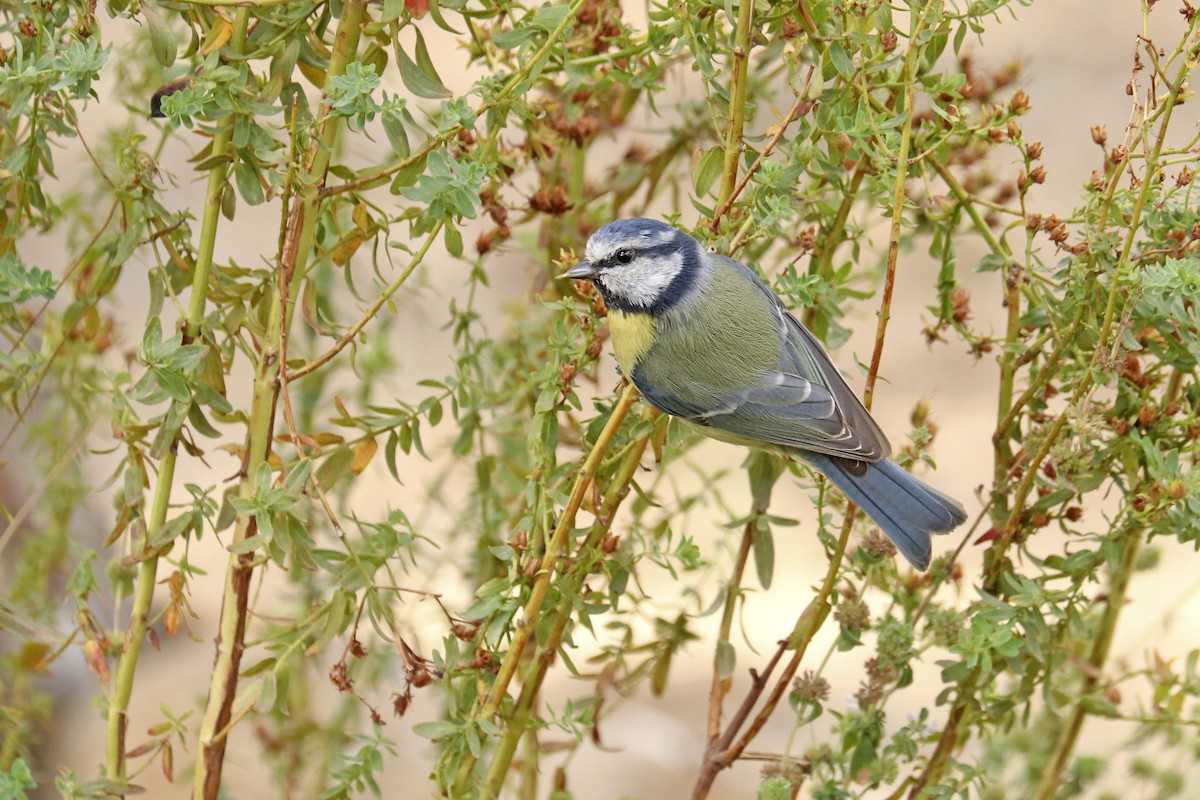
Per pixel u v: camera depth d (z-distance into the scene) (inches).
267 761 368.2
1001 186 331.0
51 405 357.7
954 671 272.5
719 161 278.2
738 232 276.1
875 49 268.1
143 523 280.5
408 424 293.4
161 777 444.1
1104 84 714.2
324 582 361.1
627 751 487.5
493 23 329.7
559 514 280.1
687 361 306.3
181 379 255.8
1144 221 271.4
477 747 261.4
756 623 515.2
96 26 259.4
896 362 612.7
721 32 288.8
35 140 265.6
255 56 263.7
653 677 313.4
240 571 268.5
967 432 581.0
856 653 507.5
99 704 277.4
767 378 305.6
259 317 277.1
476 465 340.8
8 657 327.3
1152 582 480.1
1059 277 279.7
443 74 643.5
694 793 289.9
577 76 308.8
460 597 410.6
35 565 350.9
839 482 293.7
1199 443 270.7
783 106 414.6
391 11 248.5
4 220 287.3
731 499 506.9
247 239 608.1
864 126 261.0
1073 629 279.0
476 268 331.6
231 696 269.1
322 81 270.2
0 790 259.4
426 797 435.8
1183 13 243.6
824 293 297.3
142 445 273.6
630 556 279.6
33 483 411.8
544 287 362.6
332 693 425.1
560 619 275.9
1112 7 776.9
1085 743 420.8
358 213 272.5
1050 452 275.3
